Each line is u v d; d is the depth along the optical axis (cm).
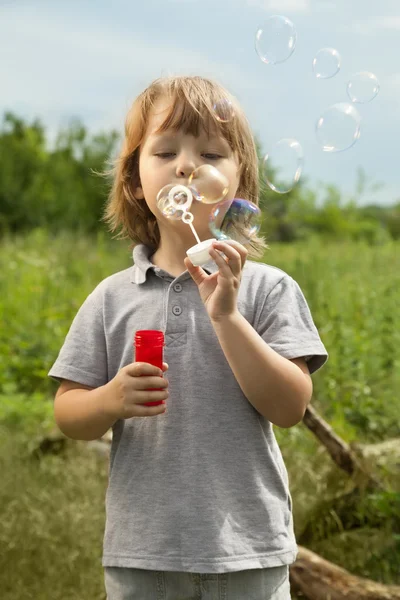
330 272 729
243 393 186
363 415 450
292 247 1127
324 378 486
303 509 327
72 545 307
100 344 200
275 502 183
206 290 183
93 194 1475
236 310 180
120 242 1111
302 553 278
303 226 1458
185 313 192
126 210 223
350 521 324
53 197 1443
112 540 185
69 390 198
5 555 297
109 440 398
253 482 181
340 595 264
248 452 183
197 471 180
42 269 850
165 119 195
